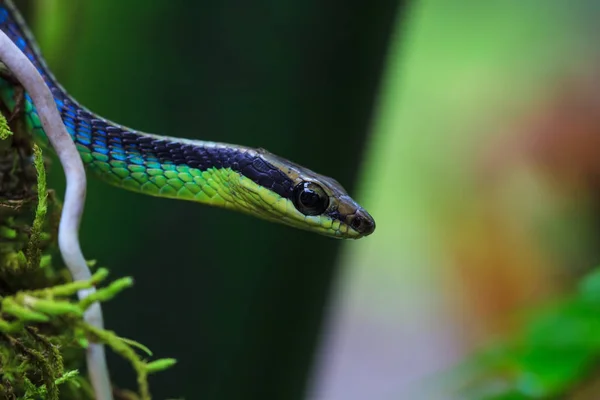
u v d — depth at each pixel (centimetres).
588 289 48
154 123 47
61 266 46
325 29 47
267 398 48
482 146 96
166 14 47
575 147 81
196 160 47
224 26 47
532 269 82
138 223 47
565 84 93
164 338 47
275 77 47
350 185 48
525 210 84
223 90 47
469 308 88
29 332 43
